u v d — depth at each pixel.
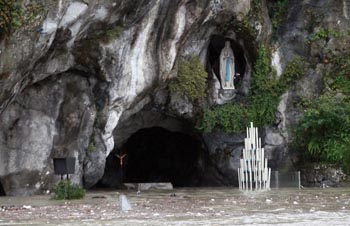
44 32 20.77
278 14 30.52
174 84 27.91
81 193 21.39
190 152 32.44
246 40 29.27
